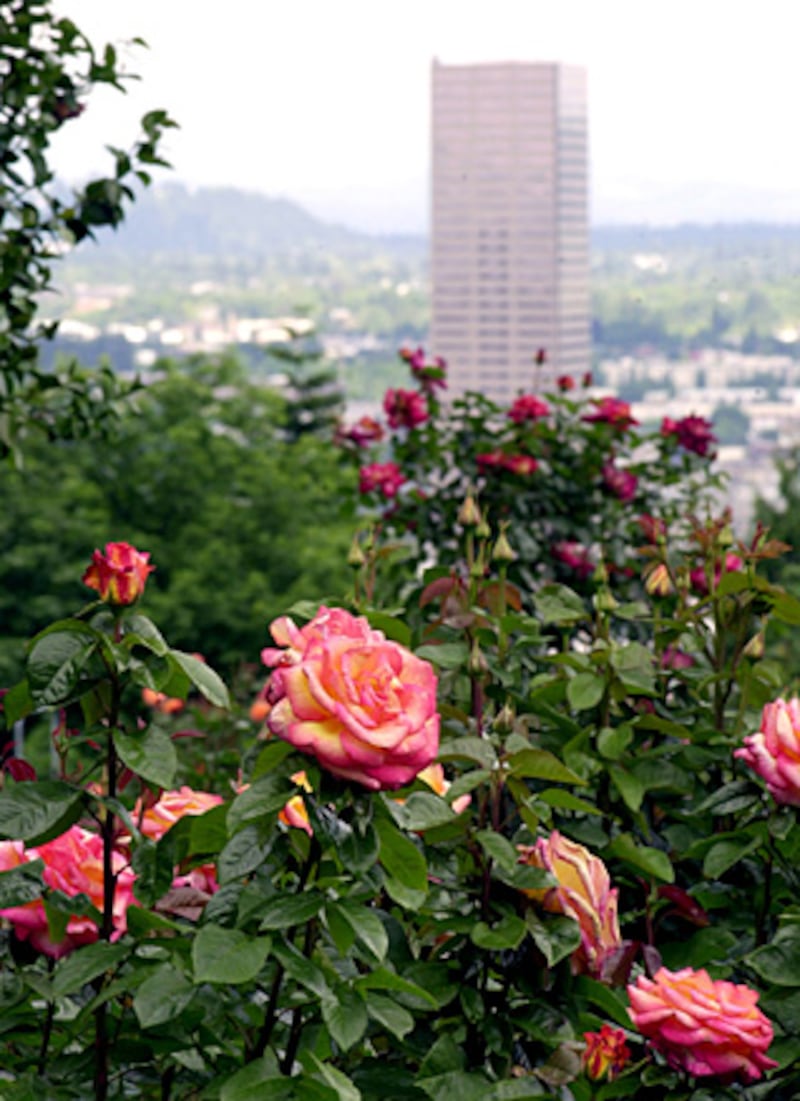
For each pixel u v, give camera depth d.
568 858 2.12
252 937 1.72
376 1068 2.02
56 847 1.93
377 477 6.85
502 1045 2.06
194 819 1.90
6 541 26.77
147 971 1.80
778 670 3.13
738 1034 1.94
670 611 3.59
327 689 1.66
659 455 7.06
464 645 2.70
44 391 5.59
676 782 2.79
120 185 5.31
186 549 27.27
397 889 1.83
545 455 6.91
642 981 2.01
